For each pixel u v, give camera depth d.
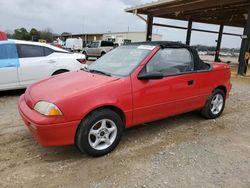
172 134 4.48
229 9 18.02
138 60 4.08
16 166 3.31
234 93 8.30
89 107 3.36
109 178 3.06
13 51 6.81
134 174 3.15
